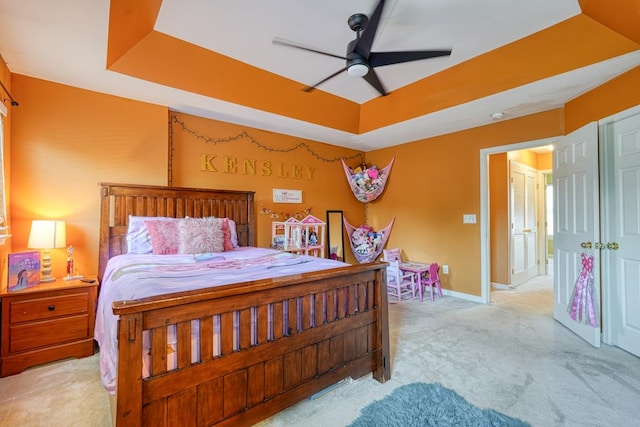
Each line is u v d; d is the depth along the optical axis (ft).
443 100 10.59
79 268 8.90
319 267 6.65
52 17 5.79
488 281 12.71
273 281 4.93
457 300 13.03
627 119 8.00
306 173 14.84
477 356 7.75
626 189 8.05
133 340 3.69
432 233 14.47
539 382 6.50
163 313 3.95
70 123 8.86
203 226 9.53
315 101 11.76
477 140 12.81
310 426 5.18
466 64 9.32
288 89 10.82
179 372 4.08
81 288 7.77
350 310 6.25
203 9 6.95
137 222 9.14
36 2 5.35
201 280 5.32
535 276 18.38
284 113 11.43
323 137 14.56
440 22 7.38
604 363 7.34
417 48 8.46
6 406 5.72
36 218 8.34
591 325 8.41
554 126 10.57
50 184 8.55
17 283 7.21
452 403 5.73
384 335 6.67
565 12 7.05
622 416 5.40
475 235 12.92
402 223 15.78
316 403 5.82
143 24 7.23
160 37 7.88
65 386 6.41
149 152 10.09
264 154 13.30
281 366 5.13
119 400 3.58
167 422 3.97
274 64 9.53
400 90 11.34
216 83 9.49
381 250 16.17
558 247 10.32
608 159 8.52
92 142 9.17
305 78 10.46
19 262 7.29
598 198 8.44
